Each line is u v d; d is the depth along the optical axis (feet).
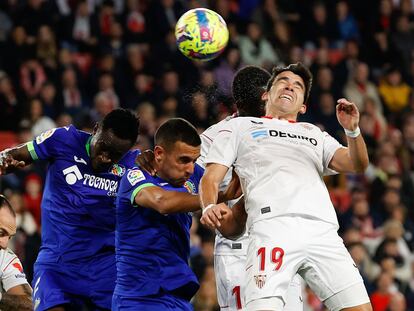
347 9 172.96
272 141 53.72
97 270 59.06
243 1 162.09
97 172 59.11
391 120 159.43
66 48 143.43
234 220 54.65
